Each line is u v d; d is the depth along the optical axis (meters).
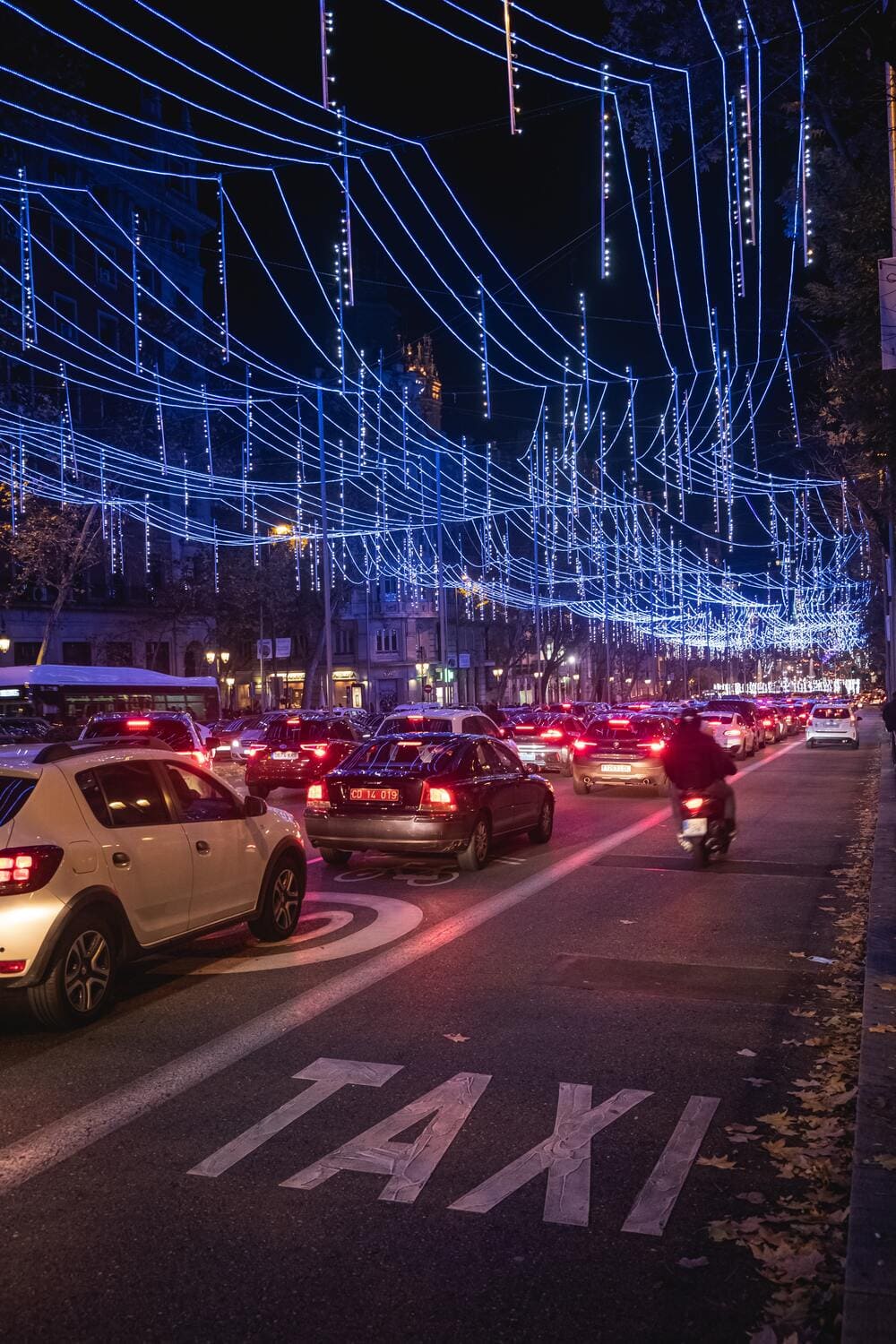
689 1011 6.36
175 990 6.86
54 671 33.81
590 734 20.23
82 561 38.00
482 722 17.78
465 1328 3.15
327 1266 3.49
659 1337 3.12
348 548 62.41
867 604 58.78
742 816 16.20
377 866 11.90
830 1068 5.34
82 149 43.81
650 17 11.85
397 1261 3.52
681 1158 4.32
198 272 53.47
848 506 31.47
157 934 6.76
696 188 13.28
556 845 13.48
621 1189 4.04
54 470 39.53
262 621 53.03
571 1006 6.46
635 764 19.55
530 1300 3.29
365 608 68.75
